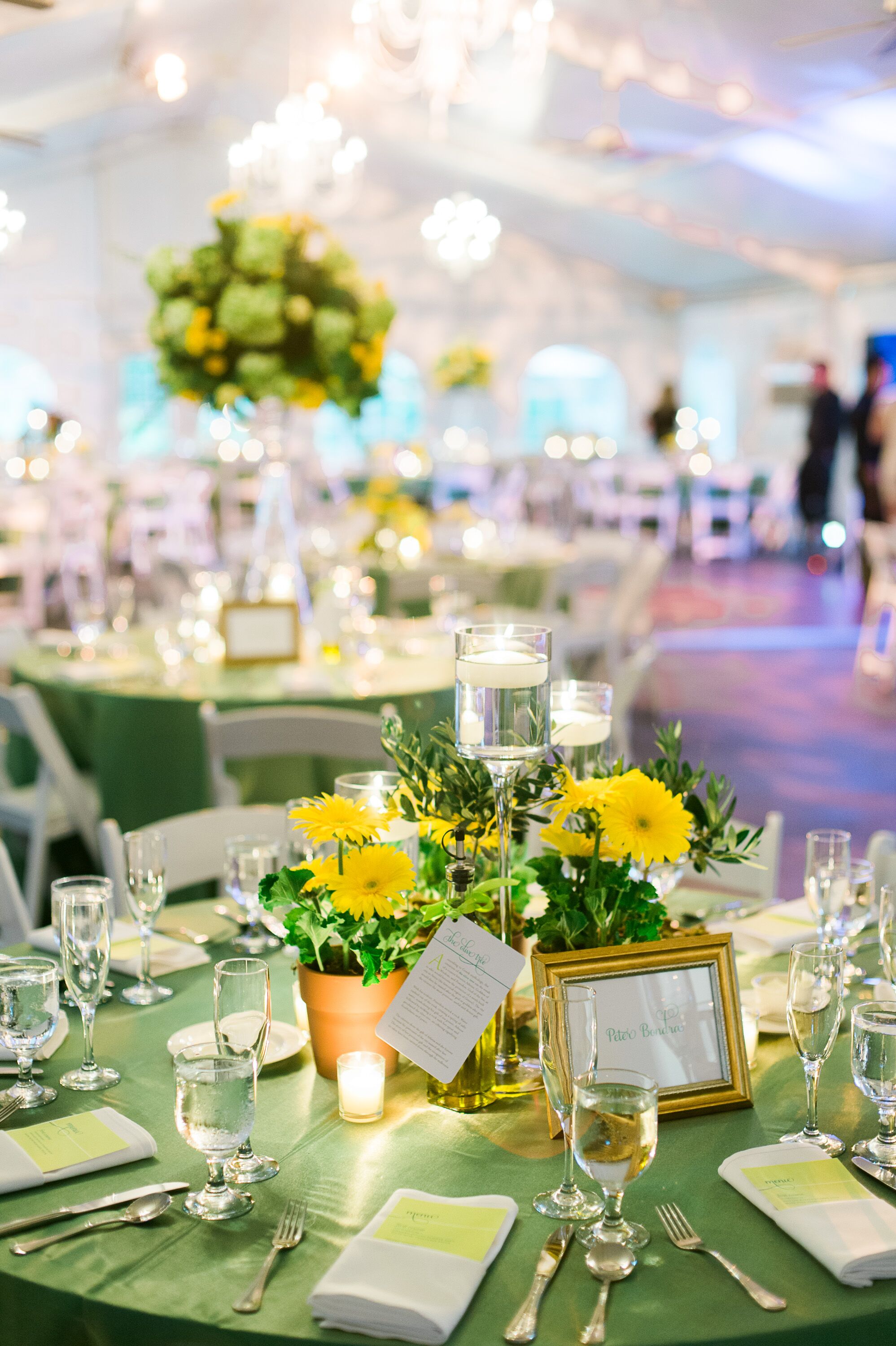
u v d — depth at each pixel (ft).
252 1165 4.31
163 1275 3.70
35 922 12.04
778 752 19.60
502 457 46.21
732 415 51.52
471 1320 3.49
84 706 12.24
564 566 20.27
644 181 39.06
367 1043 4.91
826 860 6.10
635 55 27.53
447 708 12.25
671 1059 4.72
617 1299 3.58
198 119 44.24
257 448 35.06
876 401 30.94
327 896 4.79
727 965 4.87
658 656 27.27
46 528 30.42
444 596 17.37
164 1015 5.68
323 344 12.00
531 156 39.96
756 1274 3.71
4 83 29.71
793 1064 5.21
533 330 51.65
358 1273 3.59
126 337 45.03
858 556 39.04
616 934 4.93
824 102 28.12
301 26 33.71
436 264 49.93
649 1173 4.29
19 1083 4.93
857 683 24.49
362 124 40.16
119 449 45.42
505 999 5.02
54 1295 3.63
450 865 4.83
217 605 15.15
